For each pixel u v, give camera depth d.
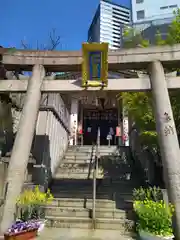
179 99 9.38
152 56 8.20
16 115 11.50
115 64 8.37
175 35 9.62
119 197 9.58
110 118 24.77
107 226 7.69
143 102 10.21
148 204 6.47
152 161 10.80
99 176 12.36
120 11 70.00
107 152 16.02
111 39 65.56
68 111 18.66
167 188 6.79
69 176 12.50
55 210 8.48
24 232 6.13
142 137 11.06
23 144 7.52
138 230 6.84
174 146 7.07
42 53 8.62
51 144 12.31
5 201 6.89
